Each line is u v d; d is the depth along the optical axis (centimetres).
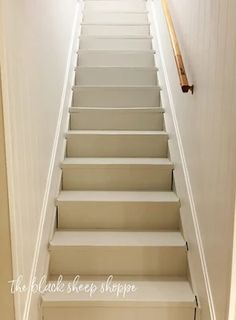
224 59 173
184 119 273
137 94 355
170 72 334
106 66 389
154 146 312
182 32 289
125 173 287
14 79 167
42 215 231
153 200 264
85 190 286
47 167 253
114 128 334
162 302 210
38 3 227
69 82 353
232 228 156
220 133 178
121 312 212
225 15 173
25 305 185
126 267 239
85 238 246
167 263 239
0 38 147
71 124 334
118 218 264
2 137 154
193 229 229
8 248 164
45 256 230
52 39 280
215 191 187
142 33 454
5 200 160
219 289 176
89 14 473
